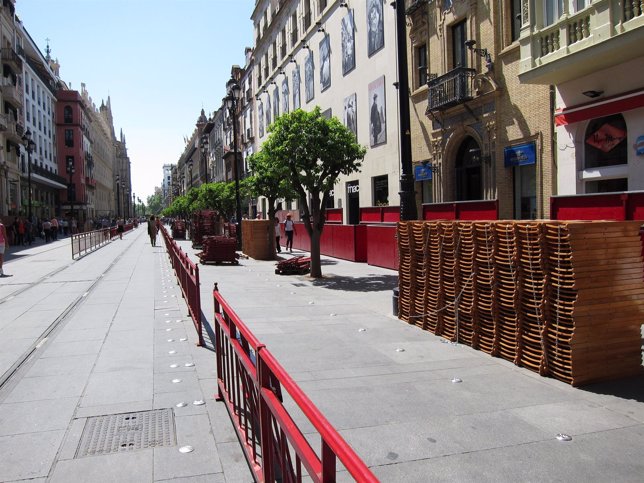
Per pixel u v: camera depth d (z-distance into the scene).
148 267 17.89
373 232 16.69
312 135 13.09
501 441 3.82
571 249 4.95
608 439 3.82
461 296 6.71
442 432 3.99
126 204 170.25
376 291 11.42
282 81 36.31
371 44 21.17
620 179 10.18
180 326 7.93
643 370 5.27
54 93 67.25
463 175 15.92
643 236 6.45
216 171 73.56
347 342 6.83
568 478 3.28
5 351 6.60
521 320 5.66
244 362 3.35
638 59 9.33
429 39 16.83
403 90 8.43
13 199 44.88
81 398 4.85
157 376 5.49
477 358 6.03
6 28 43.09
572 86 10.86
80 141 74.25
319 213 14.08
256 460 3.28
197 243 30.41
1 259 15.84
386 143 20.17
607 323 5.07
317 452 3.62
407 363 5.86
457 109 15.29
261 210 43.50
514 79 13.14
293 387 2.17
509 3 13.39
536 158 12.41
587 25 9.52
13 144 43.81
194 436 4.03
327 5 26.38
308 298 10.54
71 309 9.59
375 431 4.02
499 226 5.95
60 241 39.56
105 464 3.58
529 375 5.35
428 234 7.41
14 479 3.37
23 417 4.41
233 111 23.56
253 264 18.66
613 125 10.18
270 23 38.53
